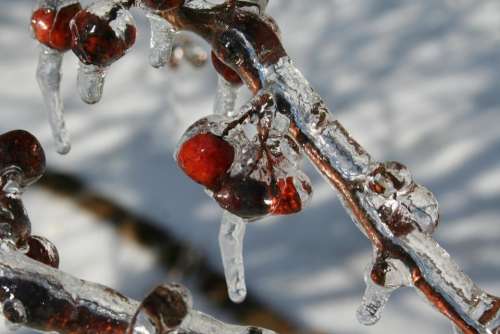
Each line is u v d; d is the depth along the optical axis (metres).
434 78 1.07
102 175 1.02
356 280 0.86
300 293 0.86
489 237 0.87
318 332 0.83
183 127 1.06
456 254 0.86
